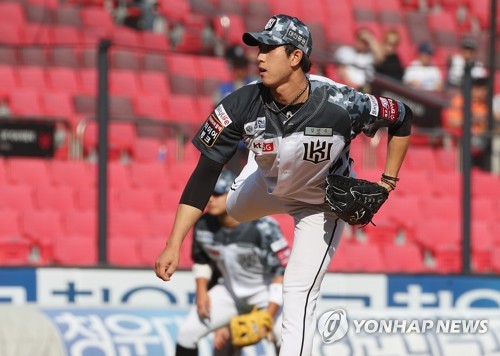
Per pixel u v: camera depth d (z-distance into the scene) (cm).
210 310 2573
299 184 1783
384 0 6225
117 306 2675
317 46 5575
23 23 5203
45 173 3941
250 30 5559
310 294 1850
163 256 1716
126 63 4928
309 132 1700
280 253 2520
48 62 4866
